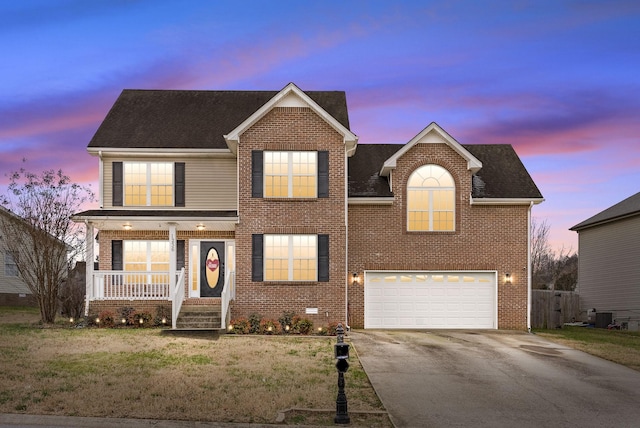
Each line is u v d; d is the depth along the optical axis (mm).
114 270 22266
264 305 20641
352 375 13297
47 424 9180
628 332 25078
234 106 25609
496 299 22609
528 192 23000
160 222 20734
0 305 33812
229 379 12359
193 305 21109
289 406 10445
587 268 33750
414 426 9789
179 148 22328
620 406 11312
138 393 10938
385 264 22656
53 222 21734
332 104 25844
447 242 22750
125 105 25172
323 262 20797
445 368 14375
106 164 22703
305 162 21156
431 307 22688
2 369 12680
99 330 19375
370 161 24906
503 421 10180
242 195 20938
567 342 19281
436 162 22828
